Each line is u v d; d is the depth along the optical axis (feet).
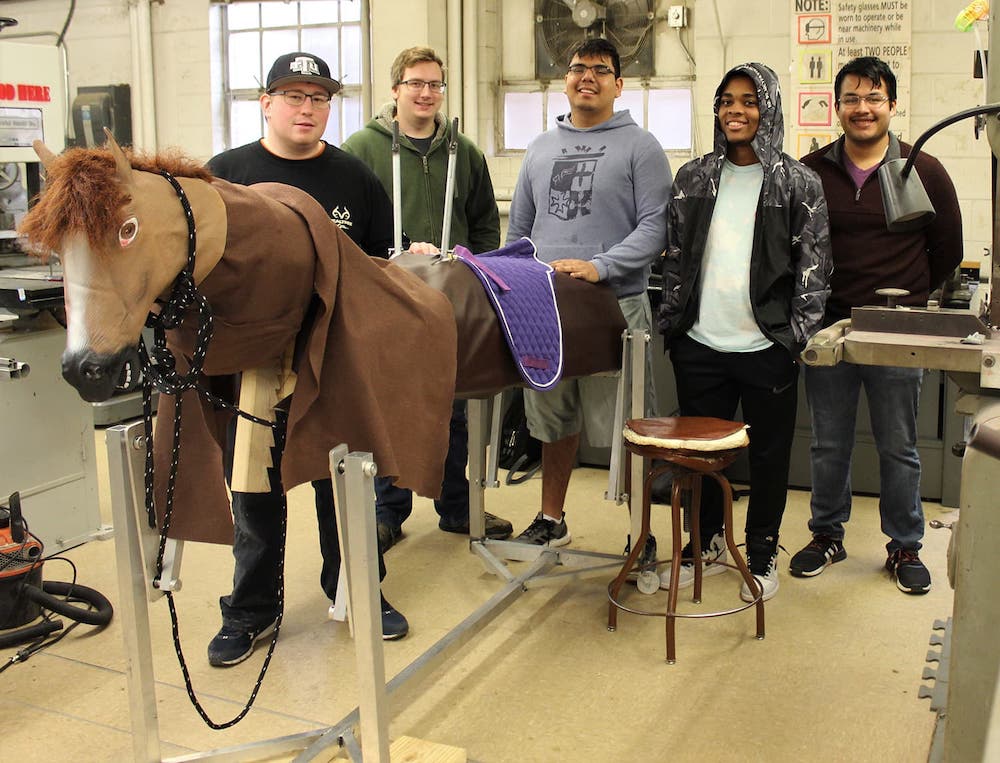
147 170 4.85
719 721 7.38
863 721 7.36
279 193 5.61
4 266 10.62
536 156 10.30
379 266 6.22
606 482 13.69
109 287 4.52
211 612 9.38
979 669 4.29
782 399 9.38
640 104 16.40
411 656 8.48
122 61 19.42
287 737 6.72
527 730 7.27
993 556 4.20
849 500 10.62
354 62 17.98
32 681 8.09
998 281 6.12
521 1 16.67
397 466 5.74
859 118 9.49
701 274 9.48
